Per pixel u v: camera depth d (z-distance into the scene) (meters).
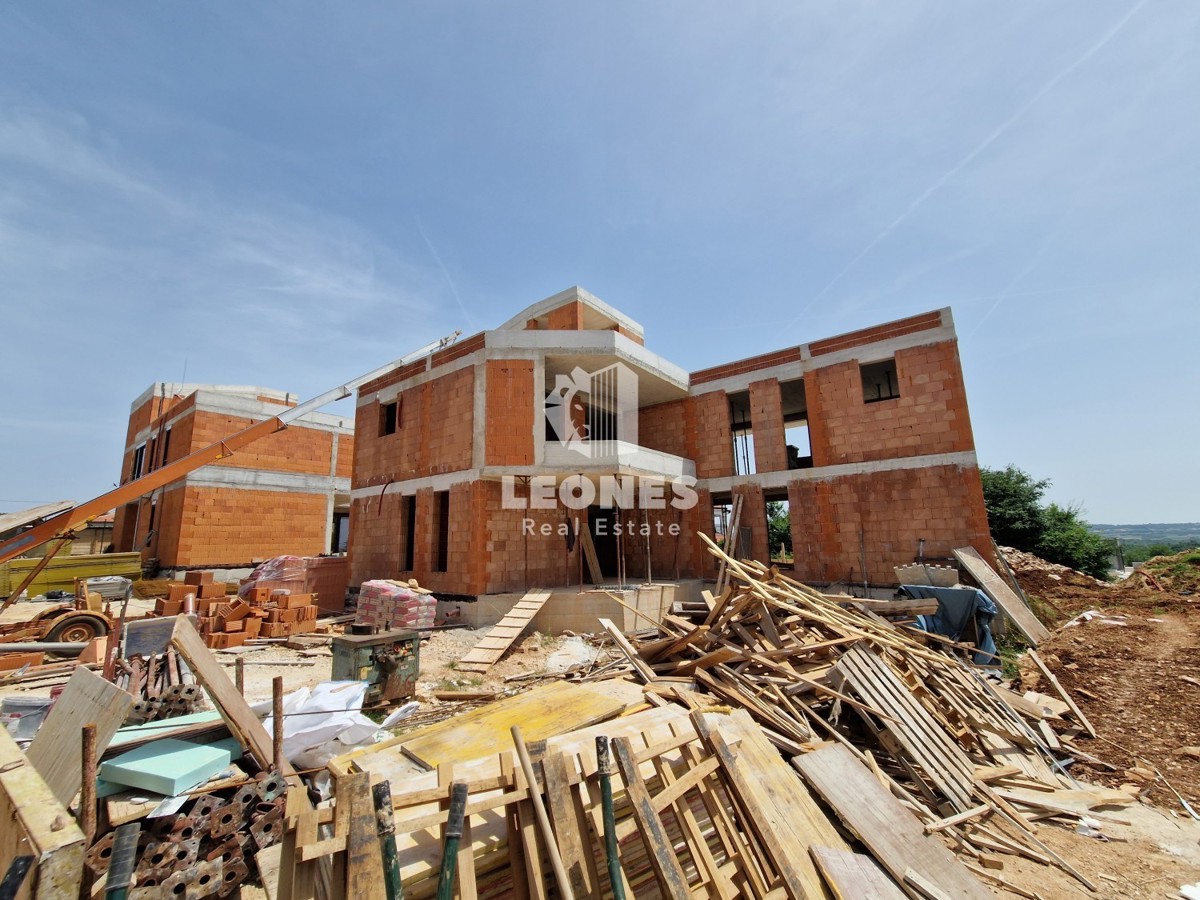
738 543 17.55
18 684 8.45
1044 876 4.44
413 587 14.23
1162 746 6.78
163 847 3.47
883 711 6.15
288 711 5.85
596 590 14.40
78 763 3.81
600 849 3.10
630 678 8.14
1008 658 10.69
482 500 15.06
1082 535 26.23
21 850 2.71
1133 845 4.90
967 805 5.34
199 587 15.43
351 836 2.60
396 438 18.31
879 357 15.82
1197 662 9.09
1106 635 11.32
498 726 4.64
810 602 8.43
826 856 3.78
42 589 16.33
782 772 4.43
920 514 14.66
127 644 8.59
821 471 16.36
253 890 3.66
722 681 7.27
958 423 14.45
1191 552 18.06
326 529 25.30
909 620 9.91
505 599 14.27
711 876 3.21
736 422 22.30
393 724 7.27
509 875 2.89
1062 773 6.35
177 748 4.20
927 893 3.89
